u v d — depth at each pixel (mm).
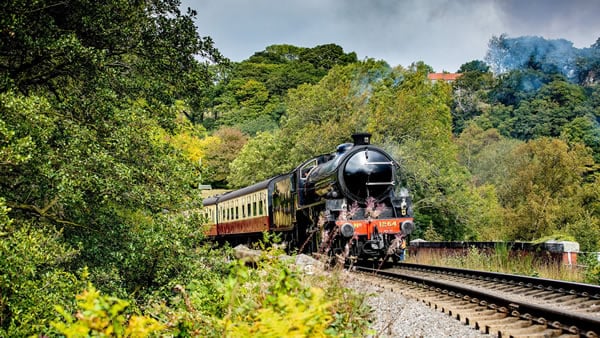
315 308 3945
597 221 28672
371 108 38562
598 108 70625
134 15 13242
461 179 34781
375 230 17703
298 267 5992
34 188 11352
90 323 3500
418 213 34000
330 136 37188
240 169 49469
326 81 44375
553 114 71688
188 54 13992
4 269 8156
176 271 11672
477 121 78875
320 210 18891
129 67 13875
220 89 90625
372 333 5742
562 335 7879
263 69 99188
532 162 31656
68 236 12469
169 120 13453
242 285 5234
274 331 3703
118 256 11391
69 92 12742
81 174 10727
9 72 11797
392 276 15188
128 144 11766
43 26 11742
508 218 29406
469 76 97875
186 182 12180
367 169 18484
